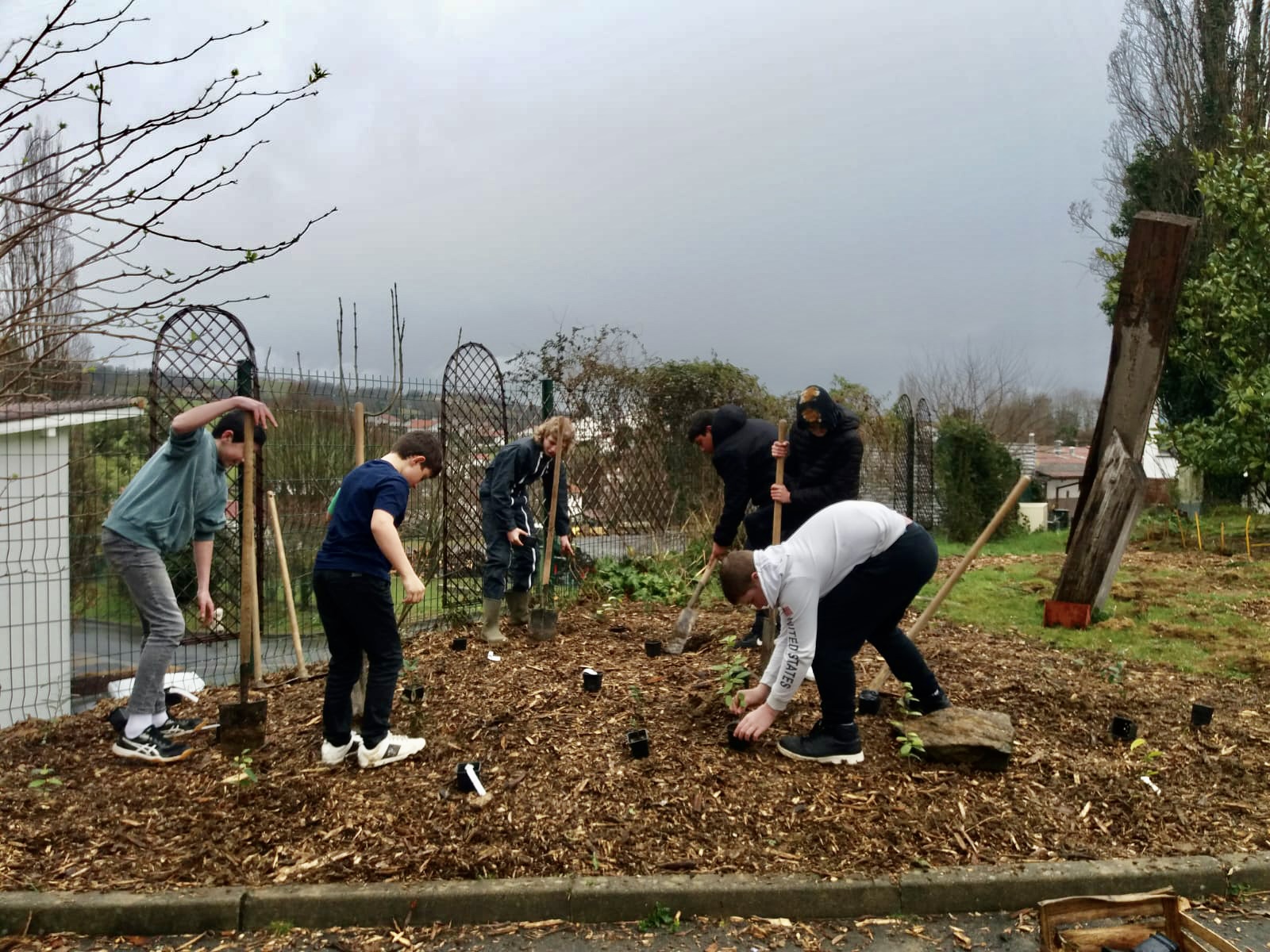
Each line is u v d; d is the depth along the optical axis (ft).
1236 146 41.42
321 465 26.35
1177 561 36.17
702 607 25.09
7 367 9.04
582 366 35.04
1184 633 22.70
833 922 9.98
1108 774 12.98
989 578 32.17
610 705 15.49
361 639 12.86
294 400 24.27
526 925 9.91
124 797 12.29
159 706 14.34
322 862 10.62
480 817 11.53
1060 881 10.27
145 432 23.27
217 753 13.76
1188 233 22.54
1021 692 16.79
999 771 12.88
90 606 23.68
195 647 20.63
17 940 9.65
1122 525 23.38
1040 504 71.82
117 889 10.14
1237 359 38.70
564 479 22.52
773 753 13.25
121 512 13.41
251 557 14.03
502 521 20.34
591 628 22.17
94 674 20.99
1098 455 23.91
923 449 56.54
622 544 33.86
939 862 10.66
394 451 13.42
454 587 24.75
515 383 29.04
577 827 11.29
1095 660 20.36
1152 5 67.77
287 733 14.64
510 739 13.98
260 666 18.31
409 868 10.52
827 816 11.51
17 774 13.15
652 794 12.03
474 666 18.40
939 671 18.31
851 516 12.29
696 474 37.86
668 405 36.86
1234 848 11.10
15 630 18.66
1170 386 58.65
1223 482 58.65
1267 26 65.31
